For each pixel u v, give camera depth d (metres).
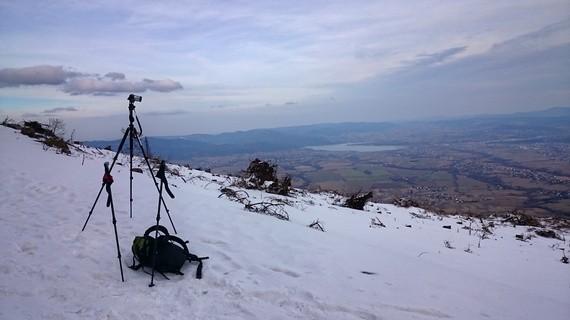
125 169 13.39
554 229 15.08
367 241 8.86
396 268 6.15
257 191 14.39
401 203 18.62
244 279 5.11
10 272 4.84
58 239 6.02
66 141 16.81
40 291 4.48
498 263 8.50
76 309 4.18
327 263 5.97
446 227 12.87
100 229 6.62
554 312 5.09
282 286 4.96
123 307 4.29
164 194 9.84
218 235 6.91
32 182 9.40
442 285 5.58
